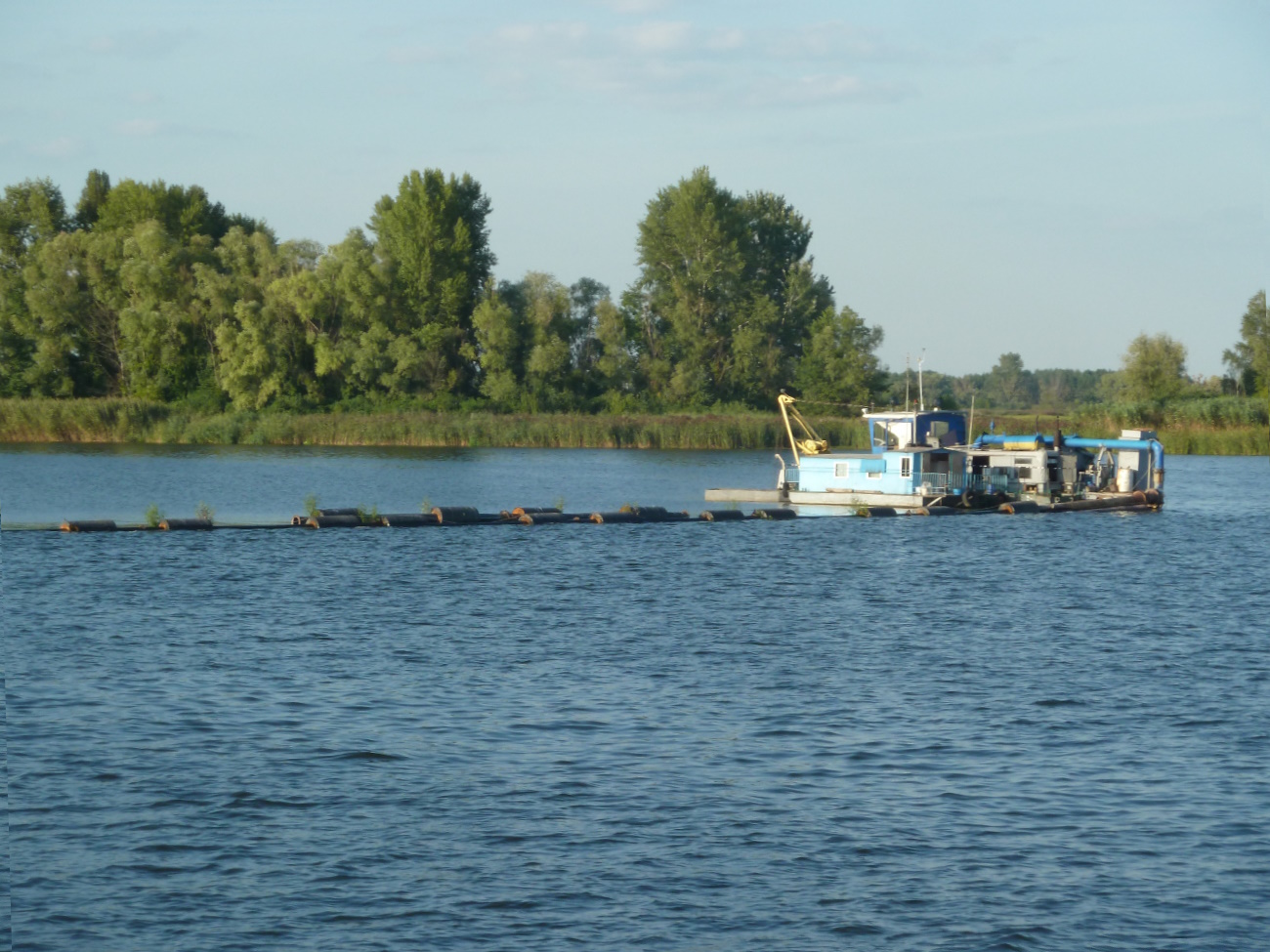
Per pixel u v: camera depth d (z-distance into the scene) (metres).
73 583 93.69
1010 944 33.75
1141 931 34.53
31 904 35.62
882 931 34.44
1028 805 43.78
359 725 53.34
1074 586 96.69
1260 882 37.50
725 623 79.31
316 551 114.75
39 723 53.34
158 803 43.50
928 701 58.22
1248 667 66.12
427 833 40.94
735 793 44.88
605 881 37.41
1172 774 47.19
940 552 118.69
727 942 33.81
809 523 143.62
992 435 176.38
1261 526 144.50
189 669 64.06
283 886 36.97
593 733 52.41
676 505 167.50
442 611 83.00
